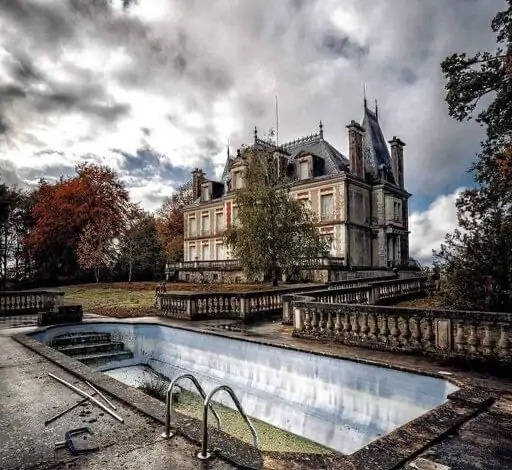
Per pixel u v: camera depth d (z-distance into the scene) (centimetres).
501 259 925
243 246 2195
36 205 4600
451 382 541
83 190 4444
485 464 317
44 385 577
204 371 977
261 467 310
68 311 1254
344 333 824
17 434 398
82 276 4469
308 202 3525
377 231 3569
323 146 3759
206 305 1322
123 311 1570
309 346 790
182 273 4066
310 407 721
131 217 4775
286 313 1155
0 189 4622
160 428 400
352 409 661
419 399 580
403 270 3412
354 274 2950
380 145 4012
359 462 320
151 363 1172
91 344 1156
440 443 357
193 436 372
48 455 348
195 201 5031
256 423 775
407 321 734
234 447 348
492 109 1338
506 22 1259
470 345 642
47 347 843
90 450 353
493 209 995
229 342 927
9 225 4878
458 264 970
